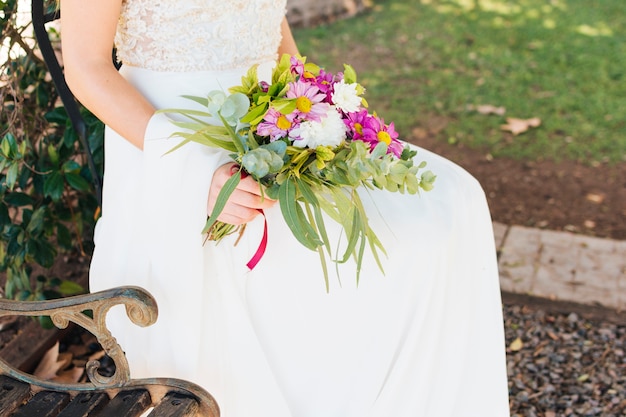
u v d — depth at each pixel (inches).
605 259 120.9
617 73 189.9
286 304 67.1
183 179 61.7
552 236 126.5
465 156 154.3
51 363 94.1
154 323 62.0
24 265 95.4
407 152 64.4
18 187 96.7
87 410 60.8
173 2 64.5
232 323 65.6
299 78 60.3
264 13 69.7
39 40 73.7
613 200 139.7
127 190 68.7
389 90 181.8
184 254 62.6
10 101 94.2
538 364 101.6
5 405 61.9
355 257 59.9
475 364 73.9
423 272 65.9
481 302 73.4
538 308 111.1
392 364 68.2
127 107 62.9
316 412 70.1
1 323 100.0
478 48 205.8
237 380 66.6
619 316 109.3
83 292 98.2
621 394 96.3
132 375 69.9
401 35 213.8
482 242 73.1
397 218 66.6
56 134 96.3
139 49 67.1
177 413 58.7
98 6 61.9
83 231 101.9
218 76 68.1
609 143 159.2
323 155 58.4
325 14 222.2
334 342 68.3
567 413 93.3
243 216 61.1
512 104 175.6
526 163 151.8
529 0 239.3
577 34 213.3
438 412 71.6
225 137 60.6
